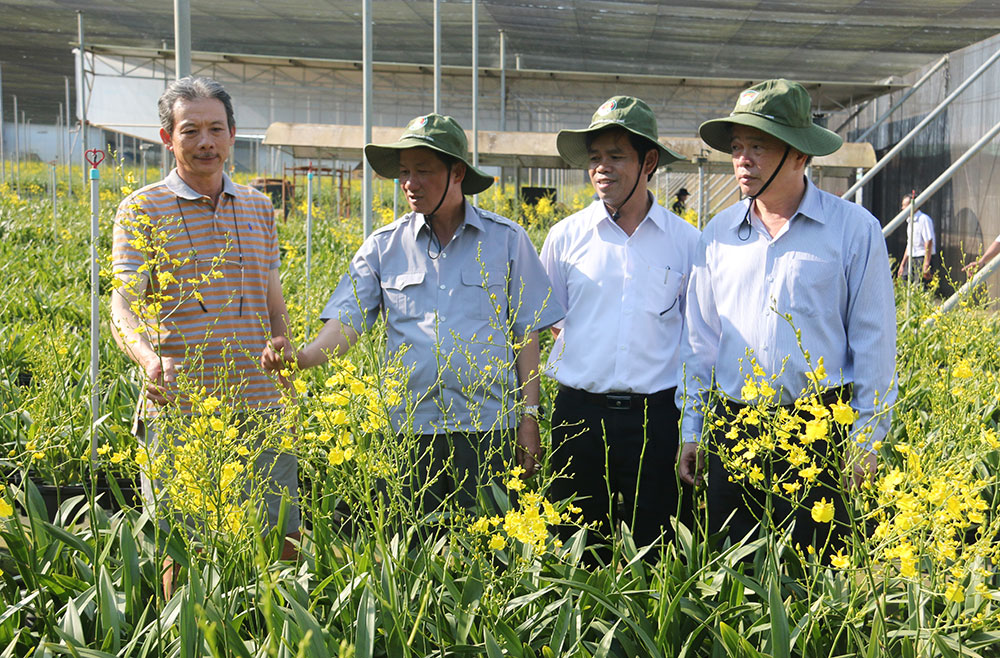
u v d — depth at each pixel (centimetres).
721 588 257
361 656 206
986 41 1424
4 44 2588
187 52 416
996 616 227
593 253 345
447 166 311
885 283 285
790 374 287
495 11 1853
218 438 220
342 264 797
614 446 337
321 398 217
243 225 313
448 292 320
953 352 418
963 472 219
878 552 215
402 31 2134
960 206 1452
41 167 3250
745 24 1806
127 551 250
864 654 217
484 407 316
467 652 221
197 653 211
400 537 278
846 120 2547
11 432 412
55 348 441
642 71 2581
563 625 232
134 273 285
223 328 306
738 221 304
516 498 320
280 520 282
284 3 1859
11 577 254
